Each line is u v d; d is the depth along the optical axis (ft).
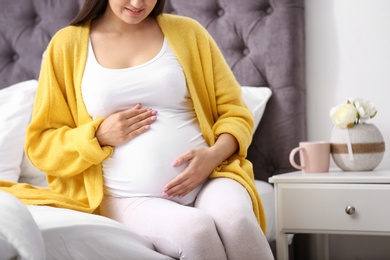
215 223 4.60
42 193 5.39
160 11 5.97
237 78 7.89
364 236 7.59
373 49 7.55
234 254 4.46
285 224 6.26
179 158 5.25
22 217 3.64
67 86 5.81
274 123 7.65
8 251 3.47
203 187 5.39
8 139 7.07
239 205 4.65
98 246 4.20
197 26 6.06
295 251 7.73
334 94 7.72
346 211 6.07
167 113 5.57
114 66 5.69
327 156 6.71
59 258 3.96
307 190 6.20
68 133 5.62
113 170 5.42
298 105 7.59
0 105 7.47
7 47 8.79
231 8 7.91
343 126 6.68
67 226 4.08
